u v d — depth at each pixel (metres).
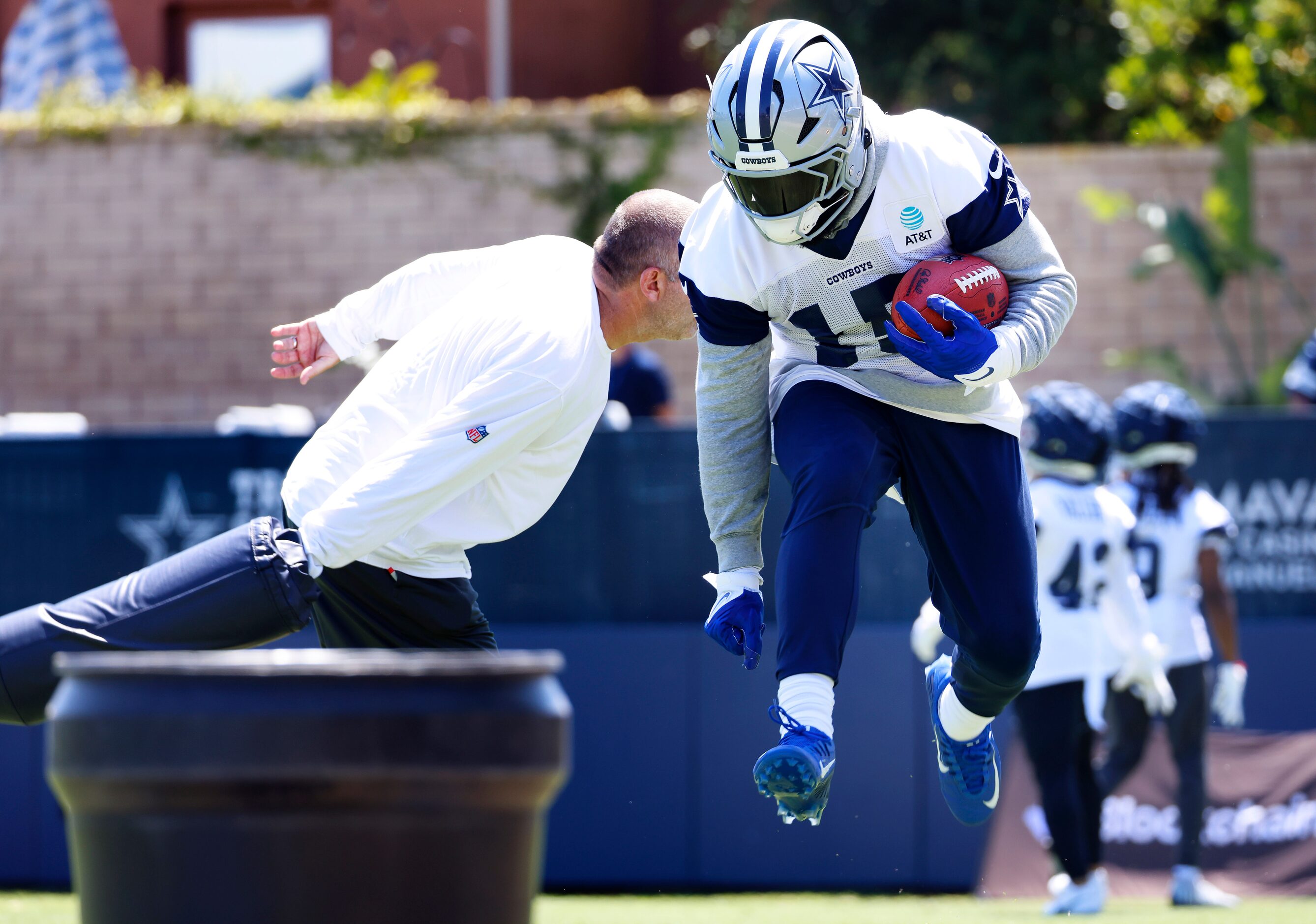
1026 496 10.51
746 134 8.96
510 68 50.00
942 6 51.72
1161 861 22.19
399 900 6.21
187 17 51.34
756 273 9.84
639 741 23.48
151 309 39.25
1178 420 21.11
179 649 9.46
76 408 39.34
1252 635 23.36
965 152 9.77
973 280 9.63
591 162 38.22
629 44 55.00
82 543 23.89
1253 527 23.53
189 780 6.08
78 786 6.28
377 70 43.59
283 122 38.91
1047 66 50.66
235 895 6.12
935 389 10.14
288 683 6.17
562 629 23.69
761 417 10.52
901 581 23.44
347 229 38.84
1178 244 35.31
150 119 39.38
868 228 9.62
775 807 23.25
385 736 6.15
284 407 33.19
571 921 18.16
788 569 9.66
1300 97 43.09
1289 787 22.27
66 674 6.41
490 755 6.33
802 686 9.41
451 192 38.56
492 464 10.27
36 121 39.62
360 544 9.81
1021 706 19.14
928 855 23.06
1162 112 43.31
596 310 10.88
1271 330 36.59
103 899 6.34
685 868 23.31
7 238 39.56
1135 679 19.64
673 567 23.61
